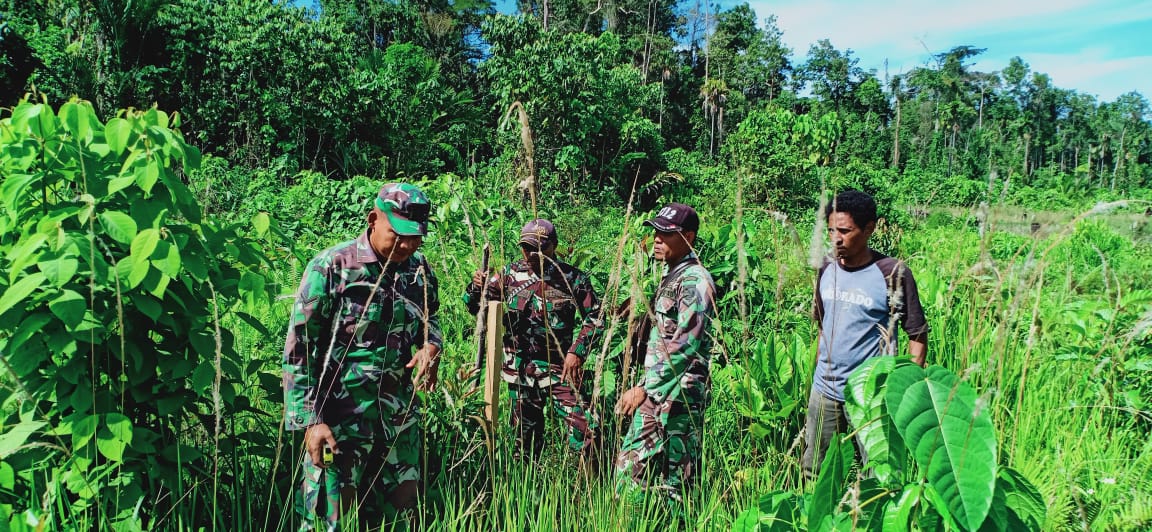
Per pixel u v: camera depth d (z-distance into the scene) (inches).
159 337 94.9
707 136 2084.2
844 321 109.7
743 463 116.3
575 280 144.9
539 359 141.6
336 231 373.4
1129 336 109.2
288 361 87.7
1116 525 88.2
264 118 863.1
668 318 112.9
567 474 102.7
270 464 106.3
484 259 134.0
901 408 63.2
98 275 75.5
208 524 93.0
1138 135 3361.2
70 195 87.4
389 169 944.3
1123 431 122.7
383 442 95.1
